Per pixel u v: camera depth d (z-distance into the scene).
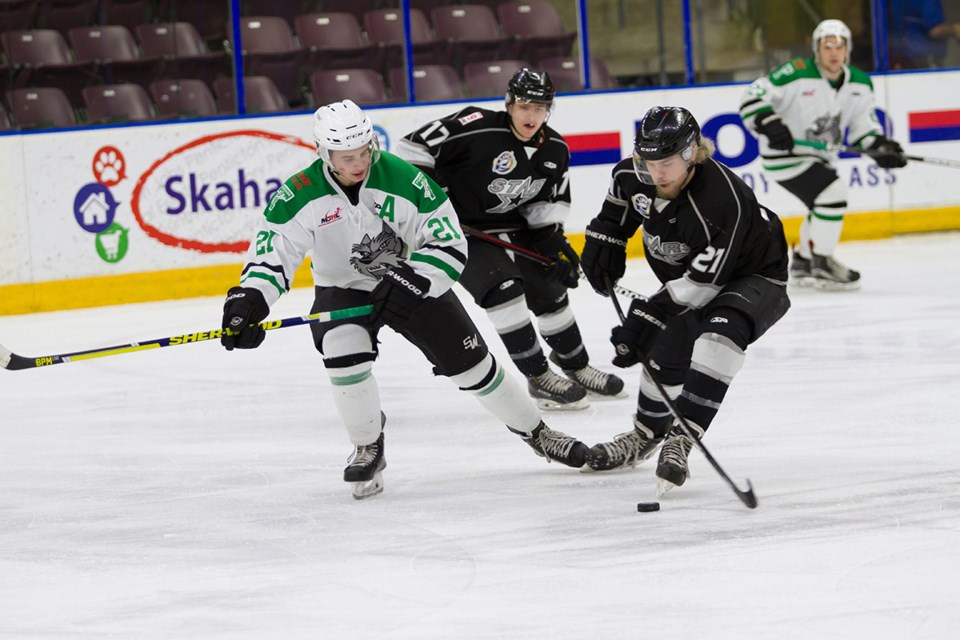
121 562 8.43
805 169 19.67
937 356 14.36
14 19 22.28
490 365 9.76
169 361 16.52
